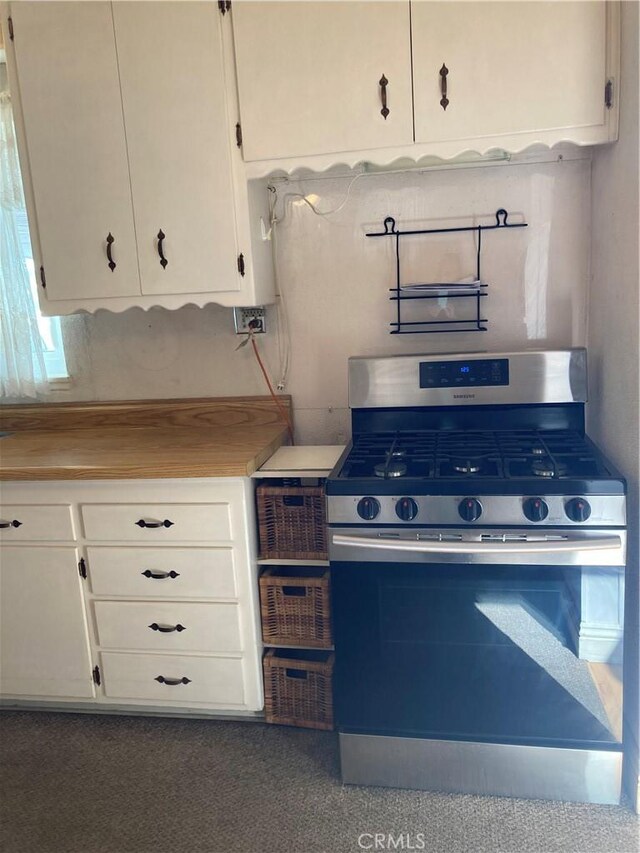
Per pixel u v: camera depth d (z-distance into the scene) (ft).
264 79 6.44
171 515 6.59
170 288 7.03
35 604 7.04
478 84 6.08
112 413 8.43
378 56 6.20
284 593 7.13
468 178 7.32
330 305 7.84
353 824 5.74
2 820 5.98
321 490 6.51
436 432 7.06
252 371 8.14
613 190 6.19
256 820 5.83
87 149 6.89
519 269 7.39
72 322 8.39
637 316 5.46
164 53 6.57
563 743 5.73
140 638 6.91
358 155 6.41
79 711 7.50
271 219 7.73
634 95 5.48
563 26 5.87
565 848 5.39
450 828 5.65
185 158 6.73
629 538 5.80
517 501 5.39
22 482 6.77
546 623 5.51
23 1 6.72
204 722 7.21
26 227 8.18
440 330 7.66
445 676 5.80
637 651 5.67
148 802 6.10
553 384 6.80
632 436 5.64
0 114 7.86
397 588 5.69
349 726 6.07
